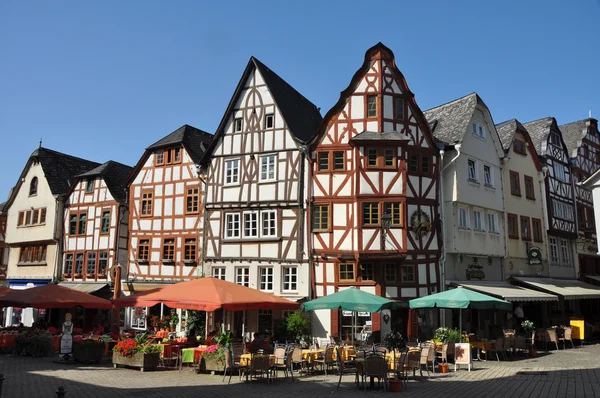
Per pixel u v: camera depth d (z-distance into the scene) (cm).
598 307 3030
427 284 1991
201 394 1067
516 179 2586
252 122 2236
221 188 2234
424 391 1115
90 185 2811
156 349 1477
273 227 2120
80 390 1081
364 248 1953
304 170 2111
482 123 2408
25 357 1706
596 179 1758
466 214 2200
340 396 1061
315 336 1970
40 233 2927
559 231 2797
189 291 1464
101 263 2667
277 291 2050
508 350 1867
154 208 2483
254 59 2278
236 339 1828
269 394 1081
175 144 2486
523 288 2244
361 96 2092
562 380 1230
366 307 1533
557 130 3022
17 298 1753
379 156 2017
